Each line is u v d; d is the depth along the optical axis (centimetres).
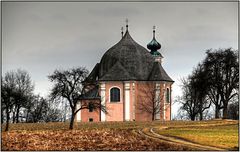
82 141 8819
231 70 14275
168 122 13312
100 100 13575
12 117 14225
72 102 12050
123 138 9225
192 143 8512
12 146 8244
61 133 10075
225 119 14125
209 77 14350
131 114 15312
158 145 8262
